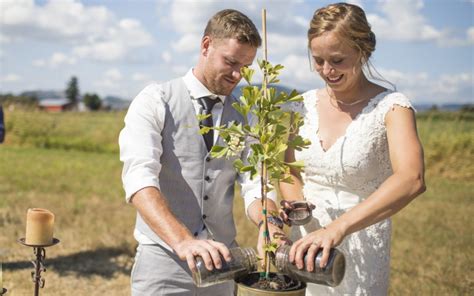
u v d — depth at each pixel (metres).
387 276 2.09
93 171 13.30
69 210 8.01
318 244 1.59
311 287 2.13
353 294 2.04
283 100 1.63
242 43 1.98
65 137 21.84
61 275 5.19
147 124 2.06
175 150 2.13
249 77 1.64
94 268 5.47
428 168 12.68
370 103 1.98
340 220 1.66
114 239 6.45
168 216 1.76
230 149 1.74
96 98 103.12
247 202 2.17
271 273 1.68
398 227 7.25
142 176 1.87
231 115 2.23
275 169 1.66
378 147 1.98
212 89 2.15
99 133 21.91
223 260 1.58
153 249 2.14
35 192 9.61
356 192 2.05
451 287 4.83
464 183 11.62
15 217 7.38
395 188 1.71
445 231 7.00
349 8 1.80
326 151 2.05
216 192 2.20
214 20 2.06
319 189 2.11
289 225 1.91
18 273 5.09
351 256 2.05
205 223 2.19
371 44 1.85
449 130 13.38
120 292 4.84
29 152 18.09
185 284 2.14
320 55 1.83
